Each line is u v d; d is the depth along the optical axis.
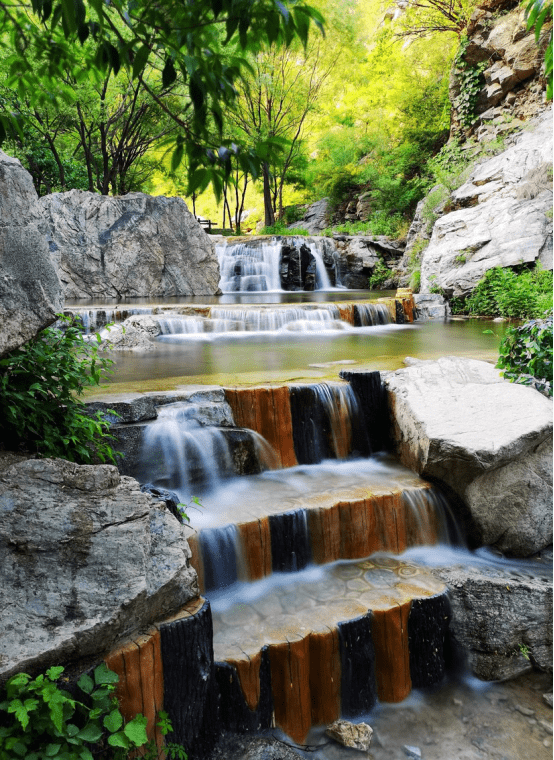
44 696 2.24
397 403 5.48
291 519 4.10
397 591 3.90
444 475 4.64
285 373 6.37
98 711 2.40
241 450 4.84
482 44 18.77
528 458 4.79
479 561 4.56
